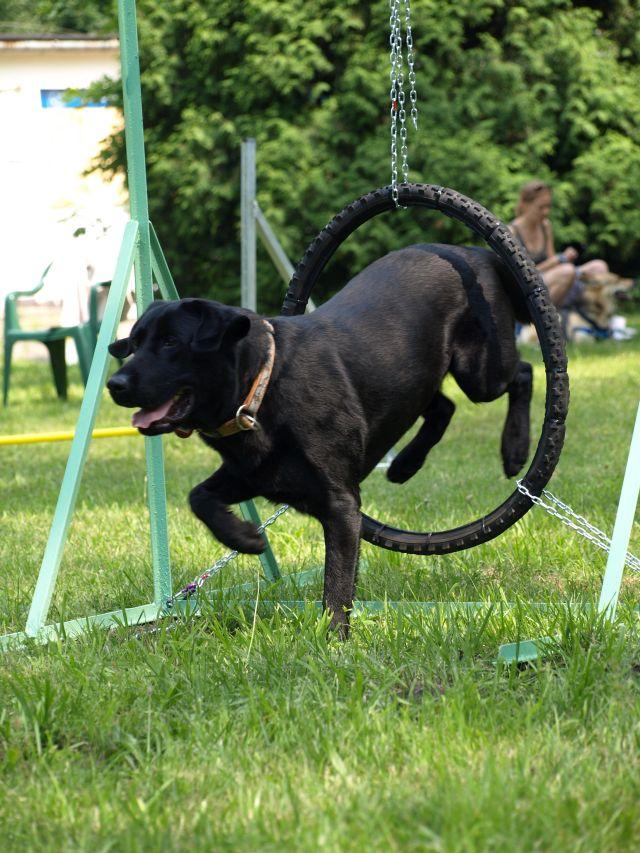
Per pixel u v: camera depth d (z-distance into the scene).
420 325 4.57
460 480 7.84
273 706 3.45
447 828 2.57
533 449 9.02
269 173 18.80
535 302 4.49
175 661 4.02
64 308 15.91
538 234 15.33
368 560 5.53
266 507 7.21
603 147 21.28
